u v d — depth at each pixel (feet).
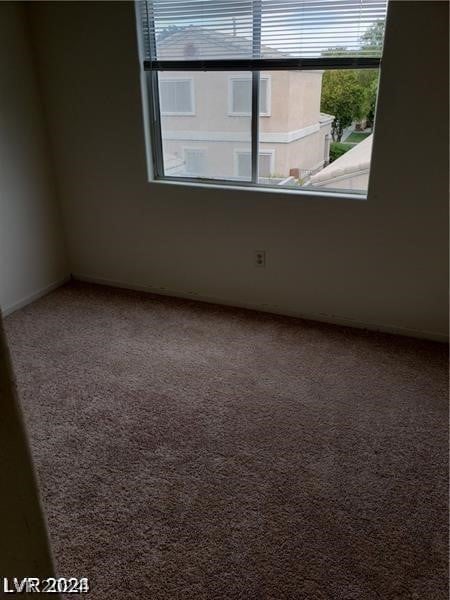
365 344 9.23
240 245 10.19
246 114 9.30
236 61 8.86
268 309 10.52
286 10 8.20
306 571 5.05
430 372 8.34
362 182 9.00
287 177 9.53
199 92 9.47
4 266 10.25
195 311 10.59
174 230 10.66
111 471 6.30
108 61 9.66
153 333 9.66
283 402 7.63
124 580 4.96
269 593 4.84
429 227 8.59
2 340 1.81
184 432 6.98
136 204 10.77
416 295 9.16
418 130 8.04
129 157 10.37
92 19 9.42
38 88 10.43
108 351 9.01
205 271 10.78
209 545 5.32
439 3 7.22
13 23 9.55
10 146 9.96
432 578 4.97
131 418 7.27
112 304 10.93
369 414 7.34
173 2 8.89
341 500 5.87
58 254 11.76
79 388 7.95
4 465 1.95
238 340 9.39
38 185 10.85
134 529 5.50
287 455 6.56
